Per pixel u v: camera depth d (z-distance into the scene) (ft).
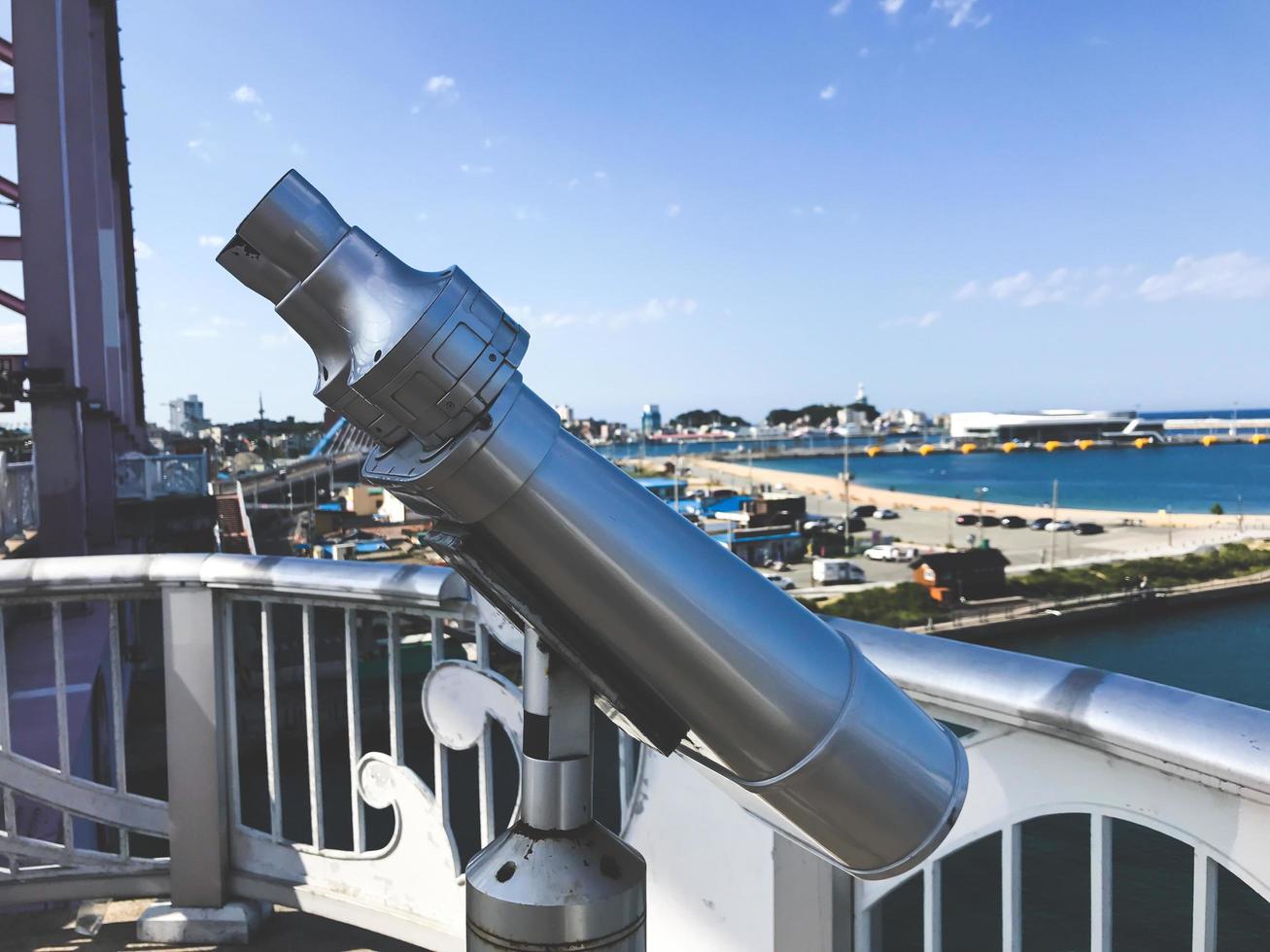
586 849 2.67
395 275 2.38
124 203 91.30
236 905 6.75
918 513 289.33
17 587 6.71
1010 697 3.44
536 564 2.45
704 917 4.94
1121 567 181.47
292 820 48.60
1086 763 3.34
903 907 37.11
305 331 2.52
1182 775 2.94
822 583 168.25
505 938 2.55
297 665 70.28
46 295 35.63
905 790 2.53
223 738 6.82
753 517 214.28
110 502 47.67
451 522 2.62
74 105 49.39
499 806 21.77
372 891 6.30
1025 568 182.19
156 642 58.95
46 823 10.44
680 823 5.08
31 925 7.02
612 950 2.58
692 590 2.37
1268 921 40.65
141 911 7.18
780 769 2.50
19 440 81.41
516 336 2.42
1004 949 3.61
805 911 4.44
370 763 6.29
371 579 5.98
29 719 17.88
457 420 2.29
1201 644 134.62
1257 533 232.12
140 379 105.70
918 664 3.81
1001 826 3.67
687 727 2.73
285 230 2.38
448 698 5.88
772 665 2.39
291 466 299.38
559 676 2.70
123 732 6.97
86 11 50.11
